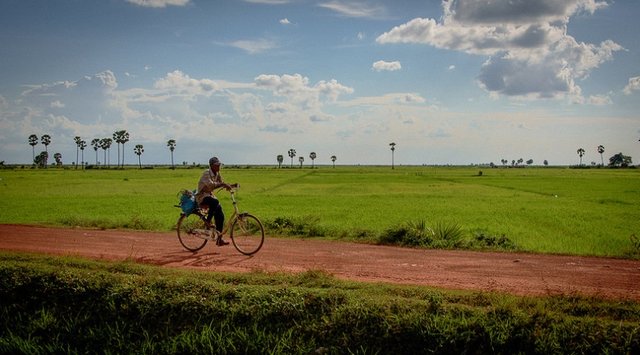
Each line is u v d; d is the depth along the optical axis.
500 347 5.71
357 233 13.98
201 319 6.63
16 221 18.03
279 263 9.80
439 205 30.23
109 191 41.84
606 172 120.94
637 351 5.41
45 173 93.69
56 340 6.74
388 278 8.55
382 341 5.99
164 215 21.33
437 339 5.83
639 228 18.88
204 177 10.66
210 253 10.91
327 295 6.58
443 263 10.10
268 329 6.42
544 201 34.09
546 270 9.52
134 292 7.05
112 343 6.62
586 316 6.05
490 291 7.10
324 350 6.05
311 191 46.28
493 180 72.94
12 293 7.40
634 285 8.27
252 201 33.06
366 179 77.00
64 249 11.12
